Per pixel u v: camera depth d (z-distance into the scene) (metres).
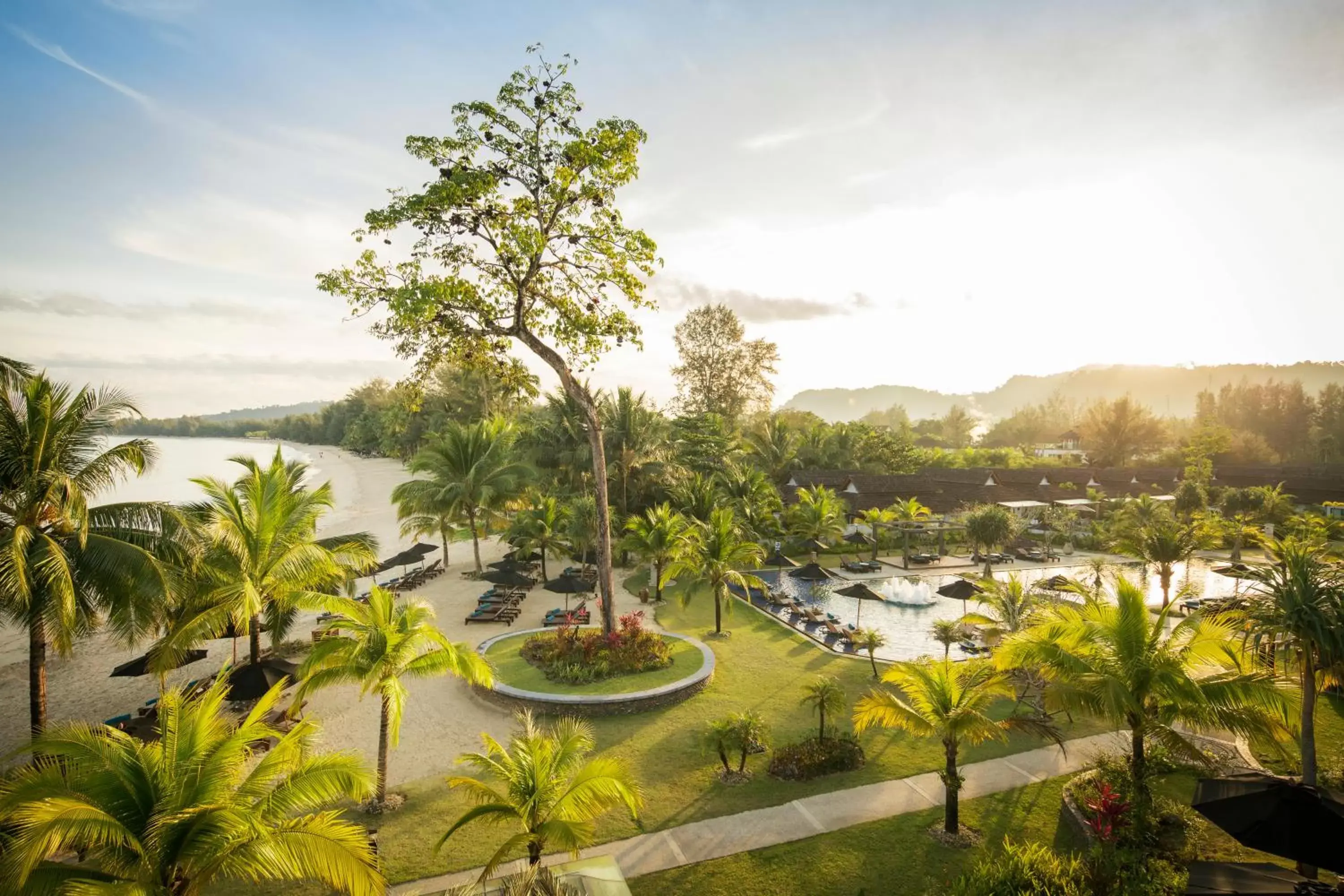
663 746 15.95
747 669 21.52
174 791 8.31
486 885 9.65
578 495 42.19
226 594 16.31
